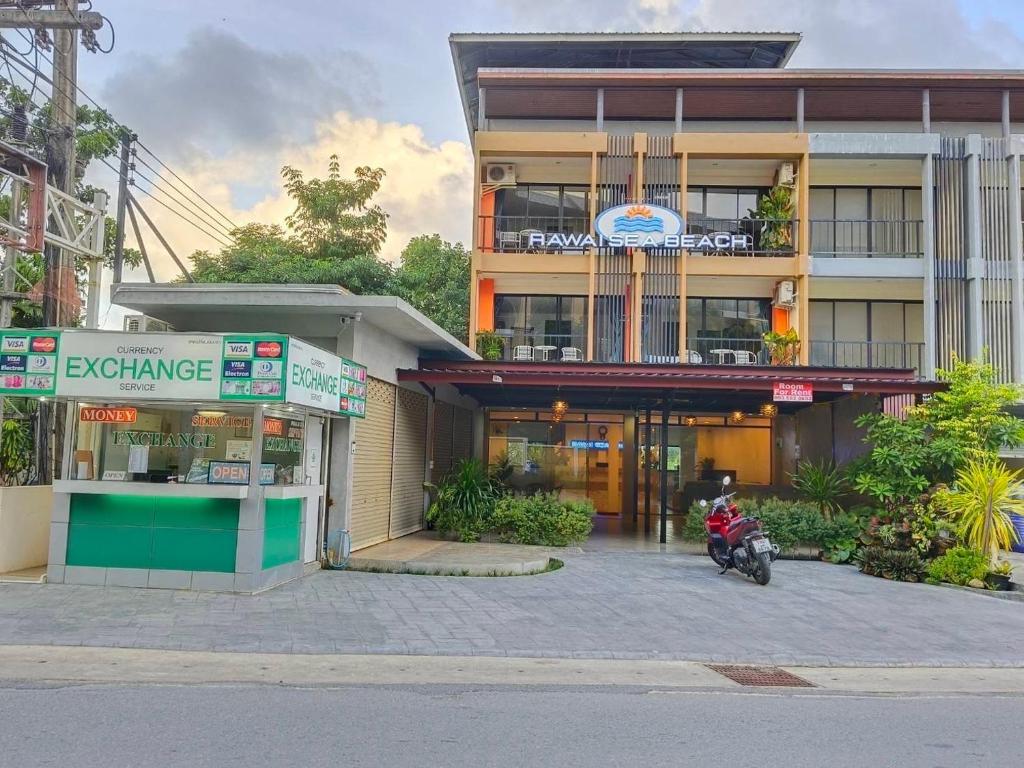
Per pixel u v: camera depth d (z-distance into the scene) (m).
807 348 20.55
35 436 13.25
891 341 22.50
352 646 7.82
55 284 12.79
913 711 6.49
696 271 20.94
